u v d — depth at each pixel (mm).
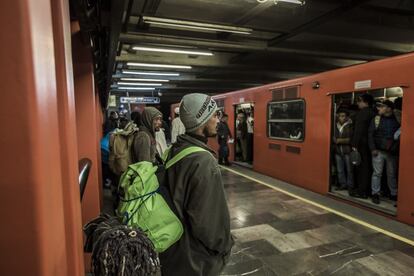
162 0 4891
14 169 487
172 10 5336
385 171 5242
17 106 479
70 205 849
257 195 5832
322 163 5754
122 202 1367
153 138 3309
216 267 1353
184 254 1285
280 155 7098
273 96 7270
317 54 8133
